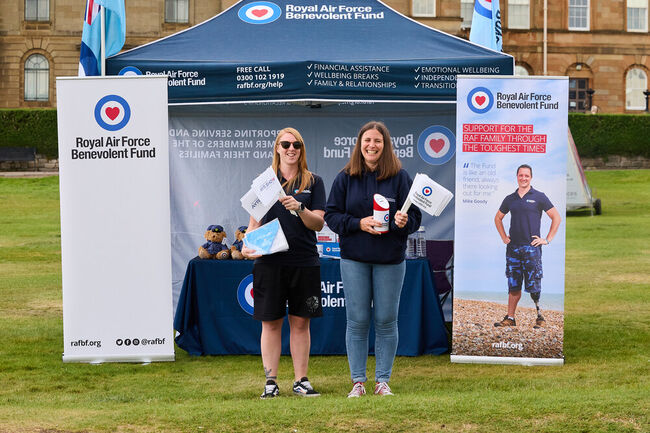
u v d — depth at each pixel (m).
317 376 7.05
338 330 7.88
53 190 29.08
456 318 7.41
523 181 7.21
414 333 7.77
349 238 6.02
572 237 18.95
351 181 6.09
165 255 7.34
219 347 7.89
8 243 18.16
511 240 7.26
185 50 8.07
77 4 42.91
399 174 6.07
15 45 42.75
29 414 5.41
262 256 6.07
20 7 42.75
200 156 9.22
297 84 7.58
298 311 6.14
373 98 7.68
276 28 8.42
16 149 34.78
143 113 7.21
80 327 7.38
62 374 7.04
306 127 9.21
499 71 7.77
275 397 6.08
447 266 8.88
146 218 7.29
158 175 7.26
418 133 9.15
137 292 7.38
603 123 38.78
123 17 8.62
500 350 7.37
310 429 4.97
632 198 28.55
